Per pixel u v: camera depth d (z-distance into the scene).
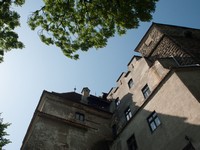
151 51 22.47
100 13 12.44
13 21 12.02
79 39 13.43
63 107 20.67
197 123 12.04
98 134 20.25
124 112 21.19
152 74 18.48
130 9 11.78
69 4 12.52
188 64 17.05
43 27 13.03
